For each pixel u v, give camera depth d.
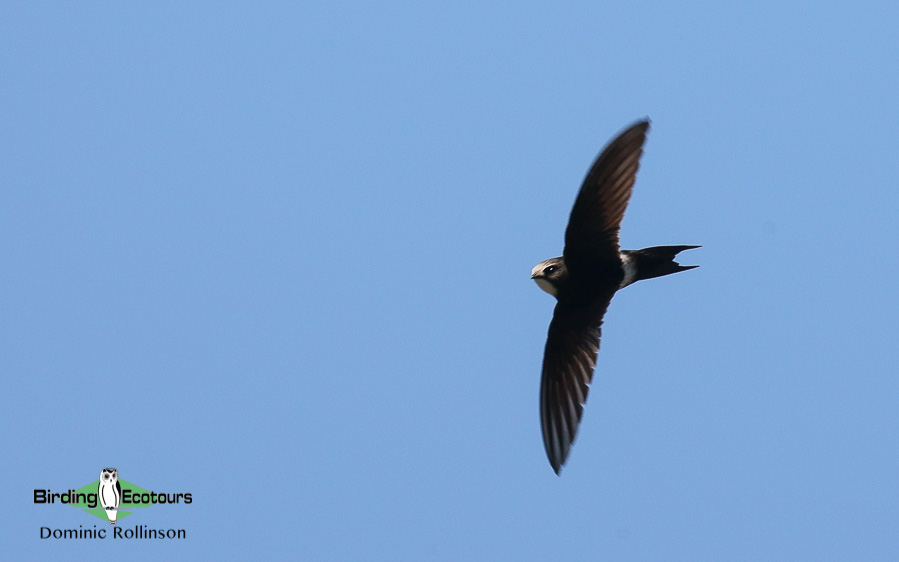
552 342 12.45
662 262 11.91
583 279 11.99
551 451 12.41
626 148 11.23
